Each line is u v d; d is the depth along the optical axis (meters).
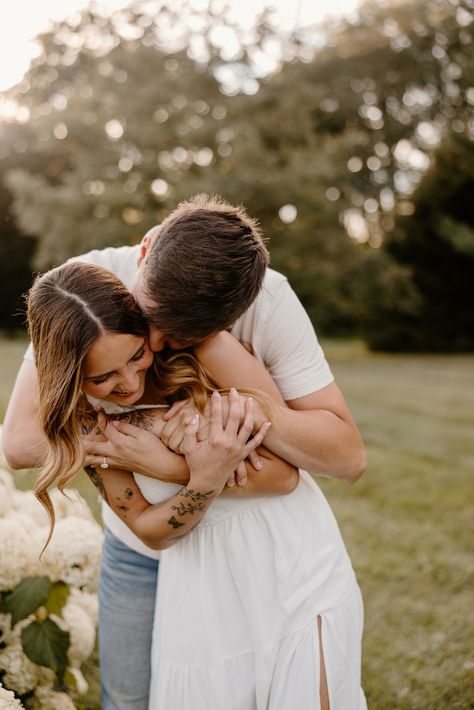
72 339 1.37
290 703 1.53
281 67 18.59
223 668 1.60
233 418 1.51
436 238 19.66
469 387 10.26
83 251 17.58
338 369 13.66
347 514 4.23
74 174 18.47
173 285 1.40
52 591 2.05
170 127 17.84
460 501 4.54
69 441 1.48
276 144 17.77
